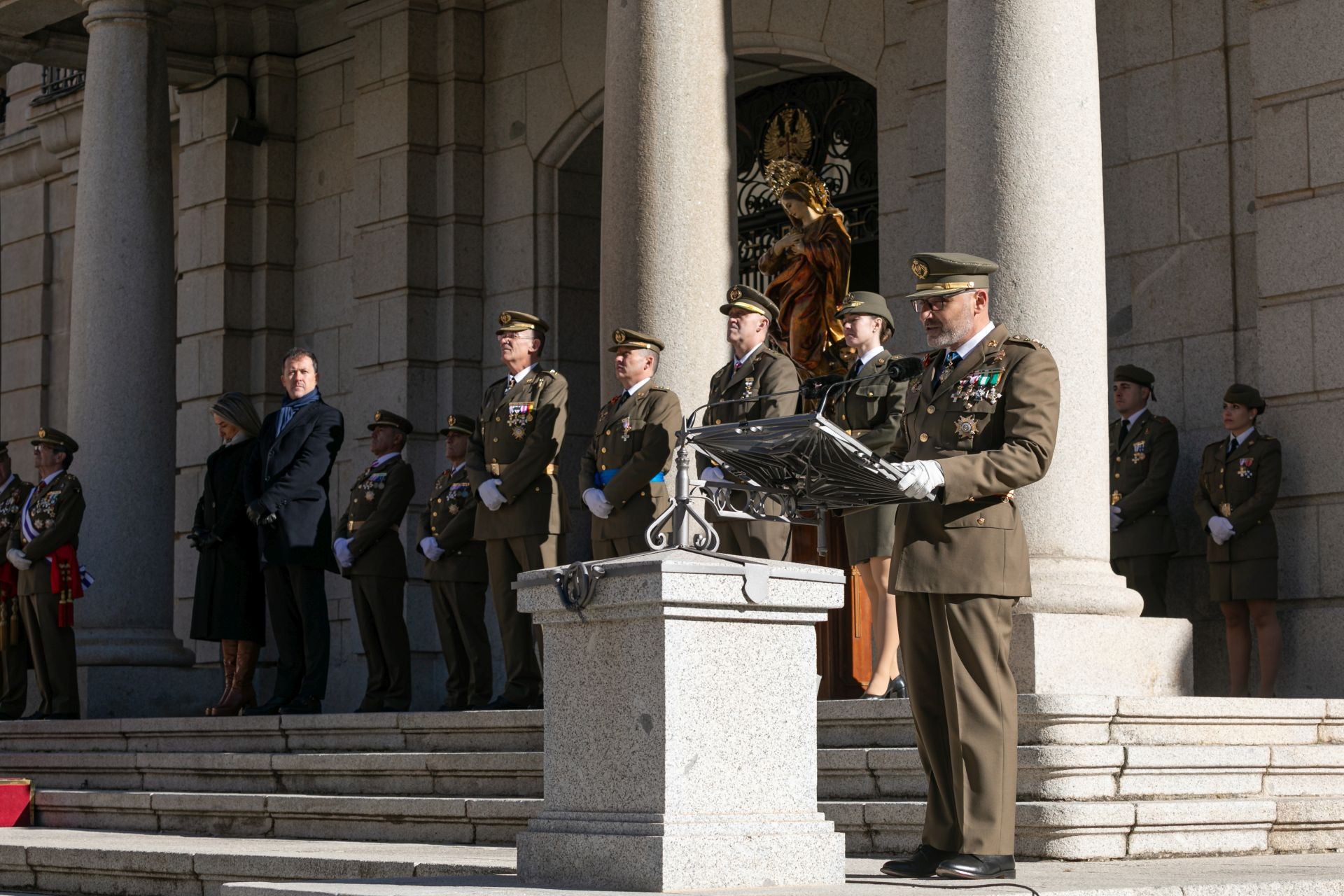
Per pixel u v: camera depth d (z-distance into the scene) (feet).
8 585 64.18
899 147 60.18
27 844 41.34
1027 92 39.32
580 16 70.79
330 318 77.66
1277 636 48.08
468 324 73.20
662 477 45.85
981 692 27.86
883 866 28.37
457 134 73.41
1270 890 27.02
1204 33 52.75
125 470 66.90
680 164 48.62
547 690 26.35
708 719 25.11
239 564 58.08
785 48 64.44
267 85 79.41
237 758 48.42
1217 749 35.45
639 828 24.82
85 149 68.85
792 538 53.62
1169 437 50.01
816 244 58.18
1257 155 50.52
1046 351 28.71
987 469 27.37
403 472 57.47
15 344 96.32
